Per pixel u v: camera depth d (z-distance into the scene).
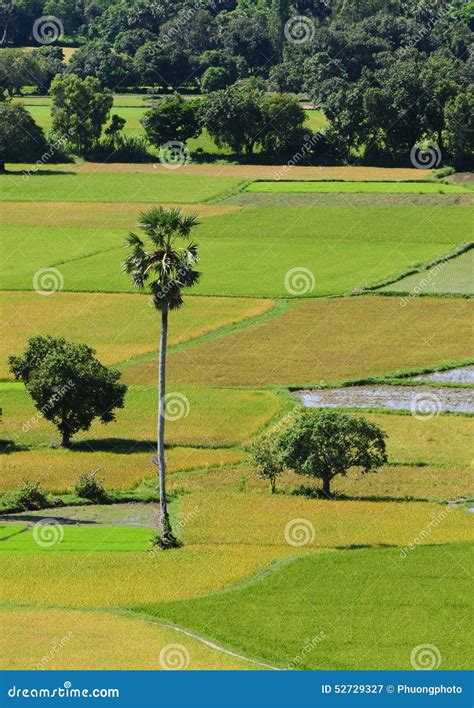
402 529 89.12
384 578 79.44
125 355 142.88
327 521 90.94
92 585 78.50
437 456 107.50
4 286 175.62
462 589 77.69
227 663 67.19
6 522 92.94
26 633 71.00
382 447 98.50
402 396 127.25
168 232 90.38
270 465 98.94
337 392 129.12
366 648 69.50
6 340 148.88
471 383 131.50
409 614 74.06
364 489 99.50
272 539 87.25
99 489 98.19
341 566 81.44
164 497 88.62
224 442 112.50
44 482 100.88
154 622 72.94
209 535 88.31
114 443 112.50
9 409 122.94
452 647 69.69
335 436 97.25
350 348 144.62
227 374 135.25
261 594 77.00
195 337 150.50
